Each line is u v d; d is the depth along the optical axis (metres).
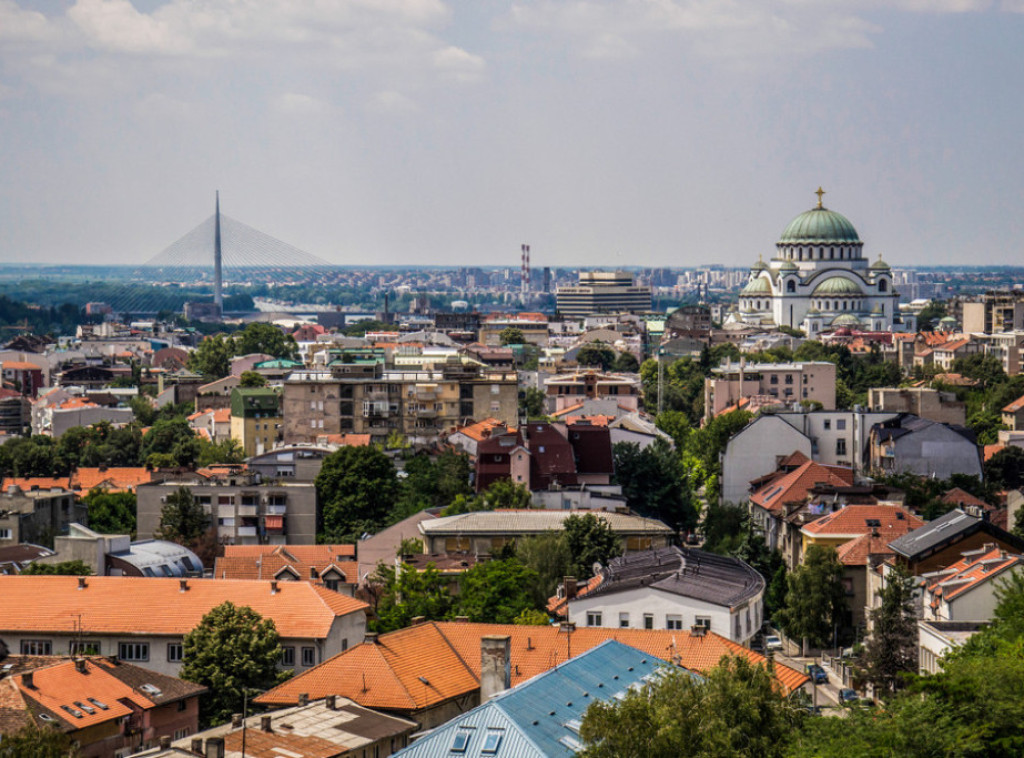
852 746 127.44
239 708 178.00
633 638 171.50
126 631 192.62
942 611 198.12
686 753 124.19
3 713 158.25
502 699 137.12
